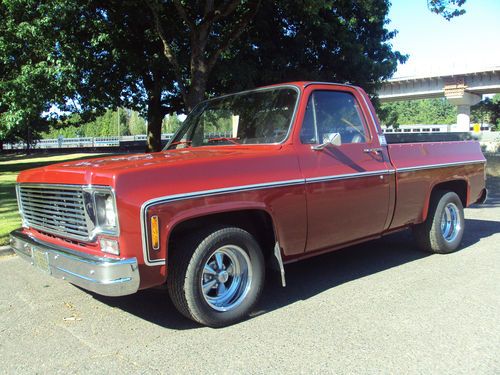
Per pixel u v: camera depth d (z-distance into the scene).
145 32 13.82
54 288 4.95
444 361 3.29
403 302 4.42
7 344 3.63
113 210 3.31
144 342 3.63
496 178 15.74
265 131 4.55
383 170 5.00
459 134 15.95
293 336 3.71
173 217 3.47
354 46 15.51
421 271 5.41
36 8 10.63
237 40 14.30
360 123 5.02
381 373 3.13
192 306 3.68
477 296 4.56
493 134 33.16
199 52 10.16
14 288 4.96
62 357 3.41
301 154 4.33
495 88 45.59
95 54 13.33
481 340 3.61
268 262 4.36
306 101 4.50
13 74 12.38
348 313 4.17
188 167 3.63
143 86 17.45
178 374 3.14
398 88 51.38
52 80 11.25
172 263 3.68
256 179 3.95
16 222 7.90
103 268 3.26
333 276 5.29
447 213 6.14
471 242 6.84
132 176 3.37
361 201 4.78
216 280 3.87
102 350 3.51
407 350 3.45
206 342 3.61
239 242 3.89
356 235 4.86
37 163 25.91
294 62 15.75
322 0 10.31
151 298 4.62
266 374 3.13
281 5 13.62
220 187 3.71
